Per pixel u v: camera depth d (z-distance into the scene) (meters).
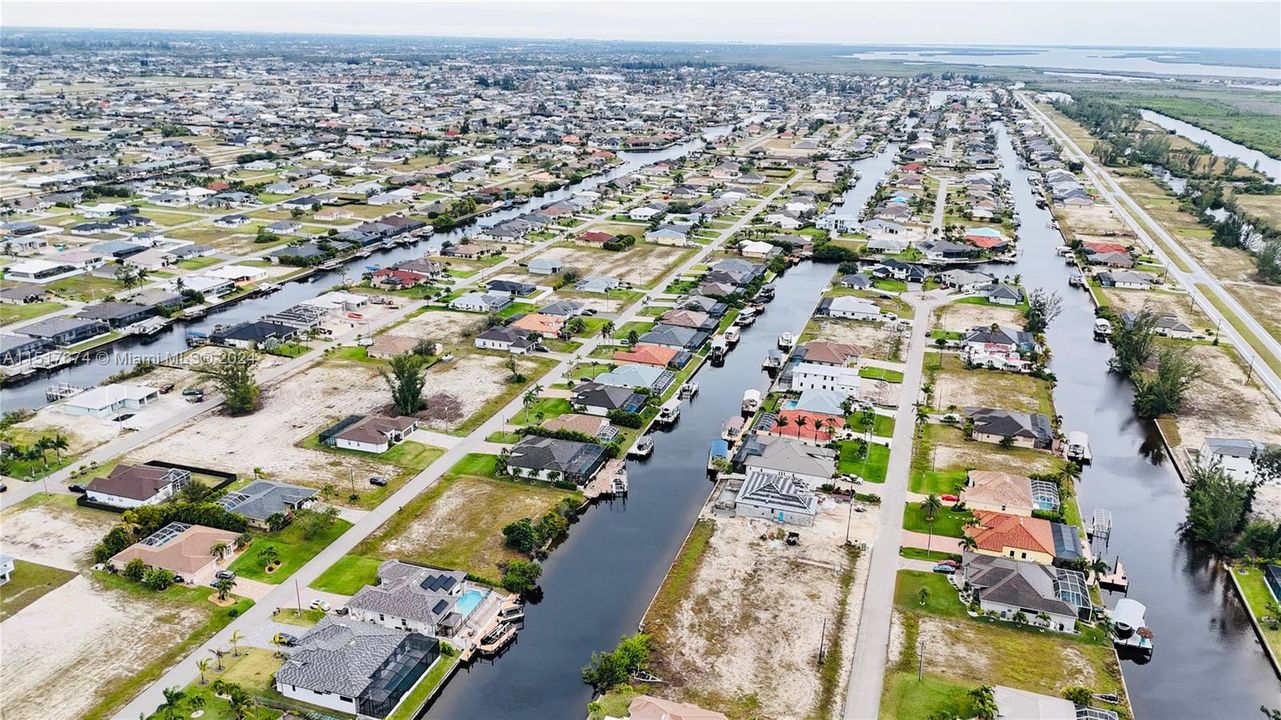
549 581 104.25
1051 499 119.31
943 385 162.50
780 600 100.06
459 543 109.44
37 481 120.88
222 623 92.88
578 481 124.19
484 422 143.12
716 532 113.69
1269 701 87.25
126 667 86.06
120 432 136.12
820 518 116.69
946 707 83.25
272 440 134.88
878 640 93.44
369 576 101.94
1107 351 188.00
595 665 89.12
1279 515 118.81
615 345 178.75
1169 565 110.62
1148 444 144.62
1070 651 92.38
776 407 151.00
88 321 178.62
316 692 81.81
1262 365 176.62
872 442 138.25
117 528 105.00
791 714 83.06
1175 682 89.75
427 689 85.19
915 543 111.19
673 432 144.12
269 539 108.94
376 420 136.38
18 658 86.88
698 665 89.56
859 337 187.50
